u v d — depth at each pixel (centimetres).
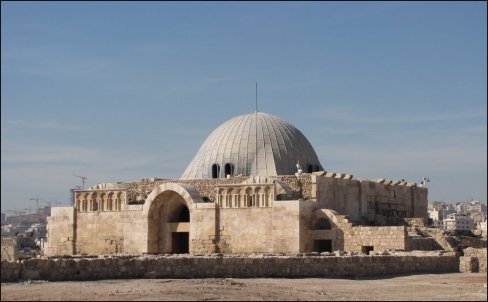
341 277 5722
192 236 8425
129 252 8800
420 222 9325
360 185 9194
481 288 4925
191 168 9988
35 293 4112
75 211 9188
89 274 5031
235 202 8300
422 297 4353
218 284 4906
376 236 7688
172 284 4819
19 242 14850
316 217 8106
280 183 8325
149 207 8719
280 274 5622
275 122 9975
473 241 8544
